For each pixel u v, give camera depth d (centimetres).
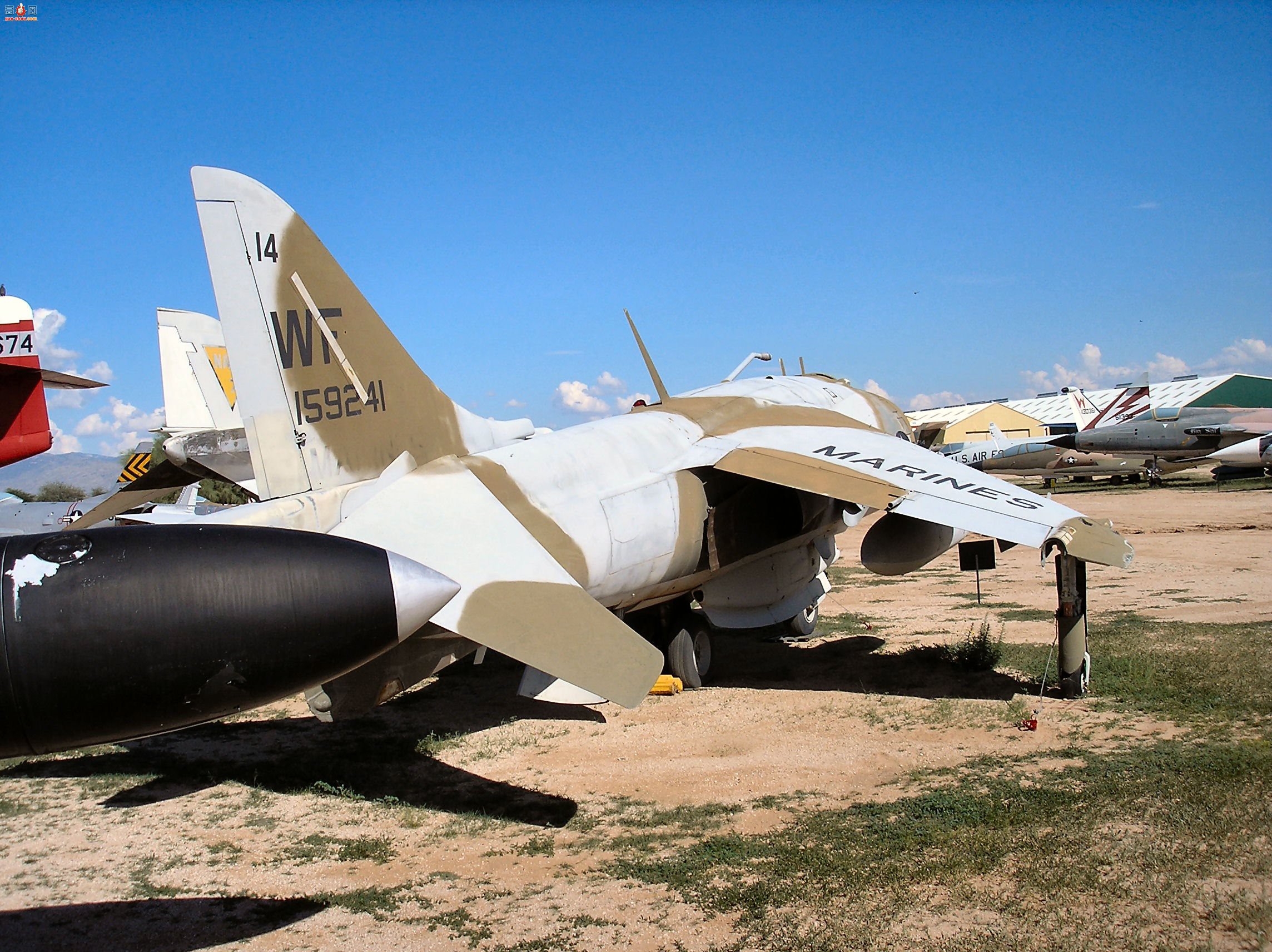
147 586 380
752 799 671
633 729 874
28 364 1235
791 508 1125
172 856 604
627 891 527
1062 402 7188
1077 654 876
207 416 1481
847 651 1167
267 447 661
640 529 895
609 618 564
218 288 648
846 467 974
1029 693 912
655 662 514
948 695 929
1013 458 4231
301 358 684
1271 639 1051
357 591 420
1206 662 956
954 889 498
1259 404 6250
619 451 939
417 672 696
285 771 775
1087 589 1512
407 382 762
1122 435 3838
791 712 905
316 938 485
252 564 402
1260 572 1586
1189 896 474
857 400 1406
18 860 601
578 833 623
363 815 672
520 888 538
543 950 461
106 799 718
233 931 495
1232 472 3619
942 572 1828
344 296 716
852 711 894
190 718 399
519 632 543
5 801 714
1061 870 511
